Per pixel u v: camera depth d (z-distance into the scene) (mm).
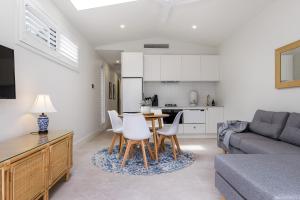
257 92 4000
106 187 2385
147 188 2350
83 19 4125
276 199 1174
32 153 1768
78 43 4621
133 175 2752
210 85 6281
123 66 5637
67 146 2562
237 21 4395
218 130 3922
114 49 6105
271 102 3584
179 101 6234
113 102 9711
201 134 5676
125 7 3990
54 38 3406
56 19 3490
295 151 2246
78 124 4547
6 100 2191
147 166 3035
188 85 6258
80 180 2594
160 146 4059
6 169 1441
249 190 1424
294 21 3027
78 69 4531
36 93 2773
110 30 5008
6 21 2180
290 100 3133
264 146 2455
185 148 4320
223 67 5629
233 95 5012
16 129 2348
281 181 1384
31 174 1750
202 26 4961
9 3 2225
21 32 2381
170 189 2318
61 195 2189
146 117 3512
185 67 5855
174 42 6230
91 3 3717
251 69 4211
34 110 2432
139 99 5609
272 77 3547
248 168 1649
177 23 5000
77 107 4484
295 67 2980
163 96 6230
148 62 5805
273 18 3500
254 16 4078
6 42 2180
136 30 5340
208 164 3197
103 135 6176
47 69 3092
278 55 3320
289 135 2574
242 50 4574
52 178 2139
